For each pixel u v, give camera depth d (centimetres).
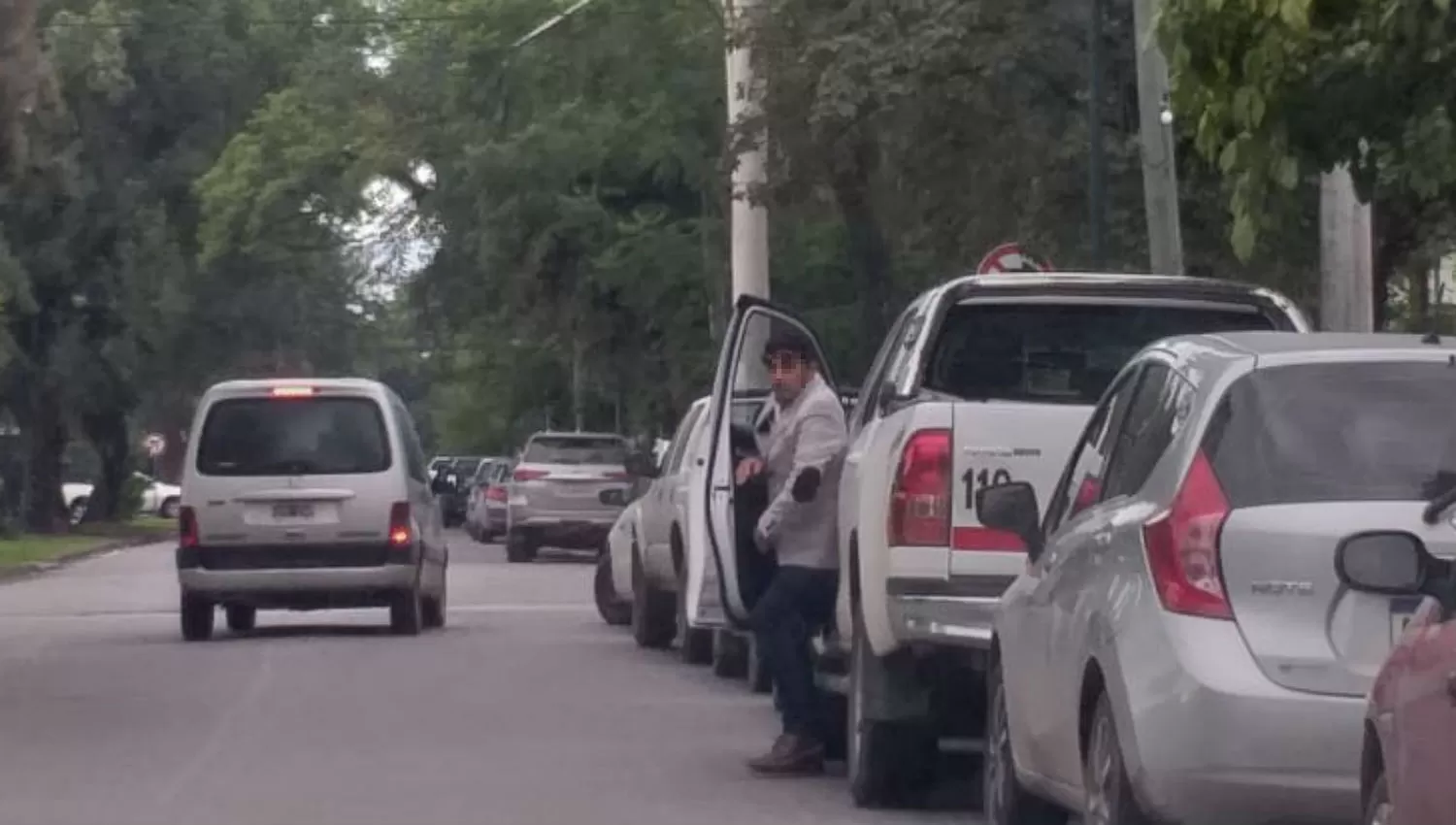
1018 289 1207
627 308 4191
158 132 6244
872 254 2862
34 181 2598
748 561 1406
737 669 1977
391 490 2364
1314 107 1098
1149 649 800
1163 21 1101
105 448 6819
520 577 3725
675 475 2191
